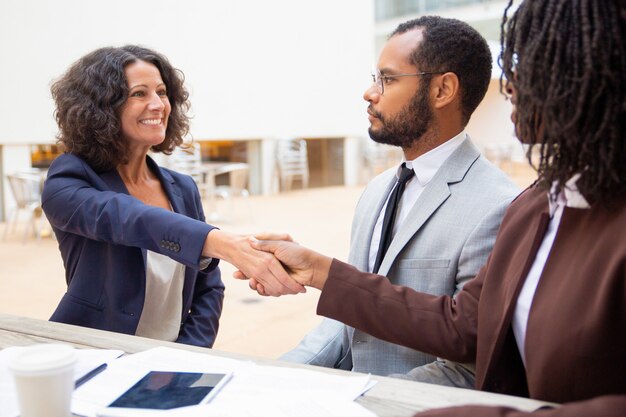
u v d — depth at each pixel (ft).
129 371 3.42
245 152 36.09
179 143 6.37
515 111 3.23
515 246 3.53
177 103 6.20
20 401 2.59
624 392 2.79
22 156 26.35
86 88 5.35
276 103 36.22
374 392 3.12
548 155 3.01
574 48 2.76
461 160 4.99
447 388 3.16
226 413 2.84
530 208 3.55
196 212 6.22
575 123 2.80
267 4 35.24
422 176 5.11
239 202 32.24
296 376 3.32
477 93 5.13
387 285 3.97
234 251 4.44
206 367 3.48
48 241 21.36
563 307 2.90
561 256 3.07
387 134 5.19
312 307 12.64
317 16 38.27
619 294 2.73
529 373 3.08
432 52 4.92
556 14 2.81
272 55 35.78
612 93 2.70
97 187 5.36
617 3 2.67
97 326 5.37
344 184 41.96
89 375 3.36
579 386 2.85
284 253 4.24
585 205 3.00
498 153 47.98
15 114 25.77
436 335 3.80
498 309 3.47
